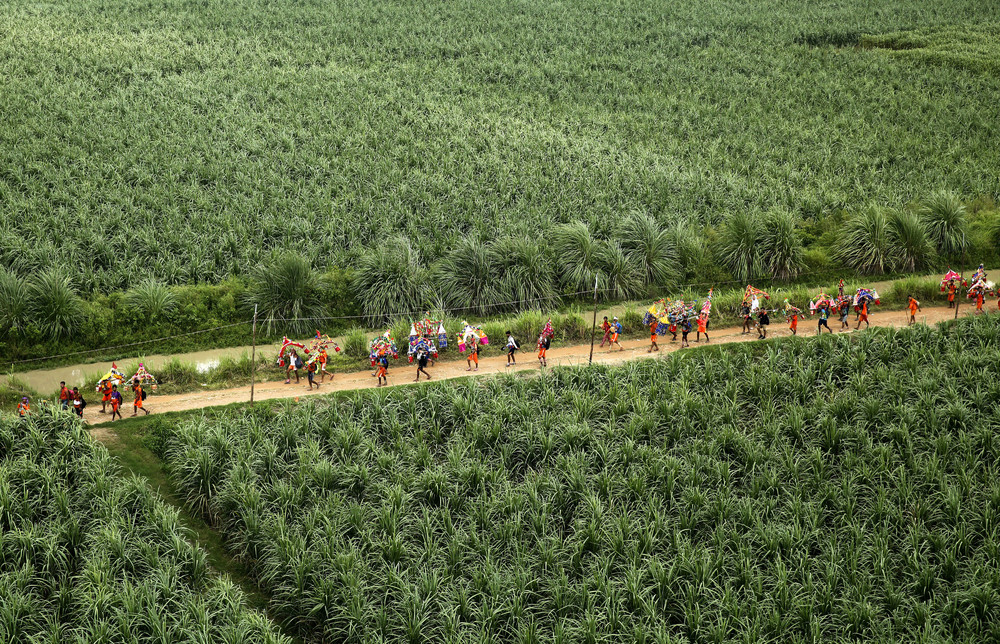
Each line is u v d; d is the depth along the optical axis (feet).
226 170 146.30
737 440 82.99
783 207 142.92
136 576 67.51
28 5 231.71
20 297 103.76
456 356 105.60
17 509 70.33
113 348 106.01
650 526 72.90
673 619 67.41
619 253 120.78
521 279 117.91
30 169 139.95
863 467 79.56
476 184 146.72
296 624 67.67
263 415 87.56
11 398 93.30
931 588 68.95
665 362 96.94
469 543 72.28
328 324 113.50
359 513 73.31
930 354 96.43
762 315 104.99
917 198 145.59
